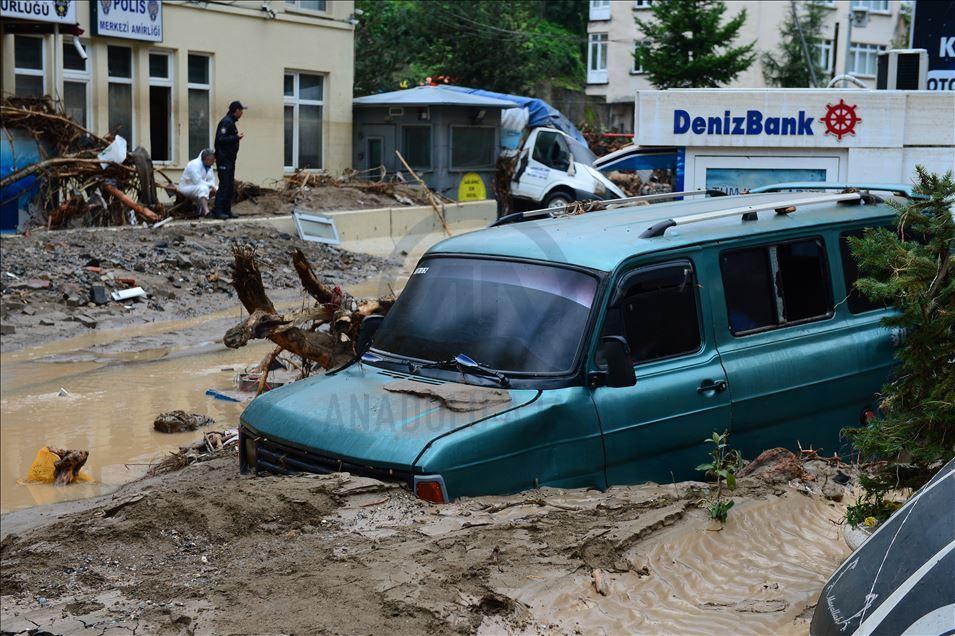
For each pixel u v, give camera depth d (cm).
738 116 1213
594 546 464
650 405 574
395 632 377
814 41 5322
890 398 484
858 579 306
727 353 621
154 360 1227
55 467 796
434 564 430
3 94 2139
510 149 3023
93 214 2028
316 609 394
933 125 1173
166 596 425
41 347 1288
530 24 4938
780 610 423
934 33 1370
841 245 699
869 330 696
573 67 6247
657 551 474
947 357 465
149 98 2530
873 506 487
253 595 415
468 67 4316
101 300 1491
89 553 482
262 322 788
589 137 4328
